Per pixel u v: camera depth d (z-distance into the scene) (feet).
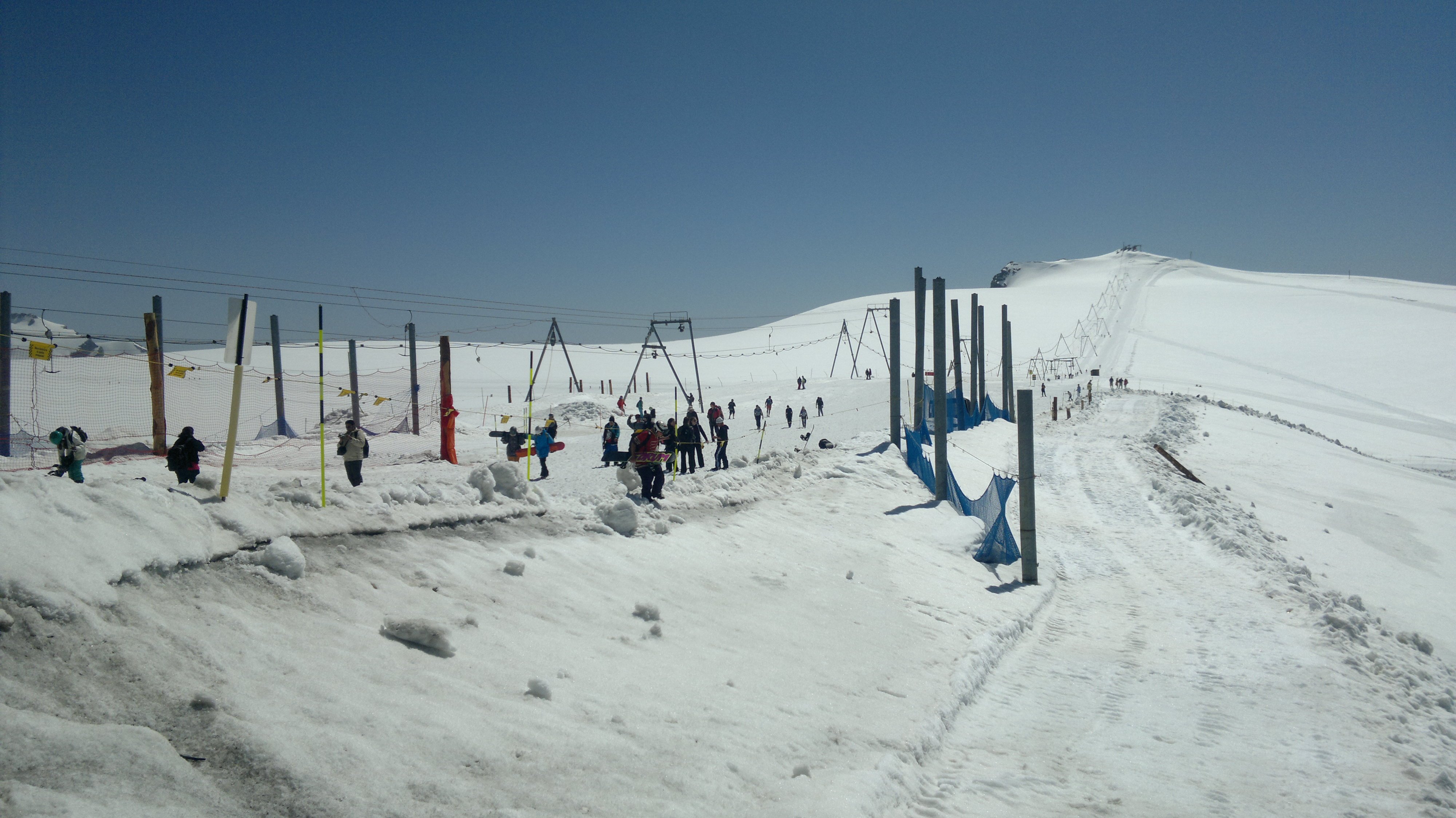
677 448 68.03
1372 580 65.82
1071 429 135.44
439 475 65.00
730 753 18.81
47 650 13.60
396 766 14.33
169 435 96.53
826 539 47.47
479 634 21.24
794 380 297.33
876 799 18.39
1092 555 61.36
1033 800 21.39
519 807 14.38
